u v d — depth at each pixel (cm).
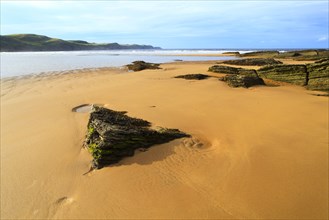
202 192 718
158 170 825
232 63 3741
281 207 655
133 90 1956
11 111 1546
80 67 3903
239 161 858
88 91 2005
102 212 676
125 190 749
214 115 1313
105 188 766
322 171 799
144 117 1288
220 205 667
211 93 1786
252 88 1944
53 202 730
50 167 900
